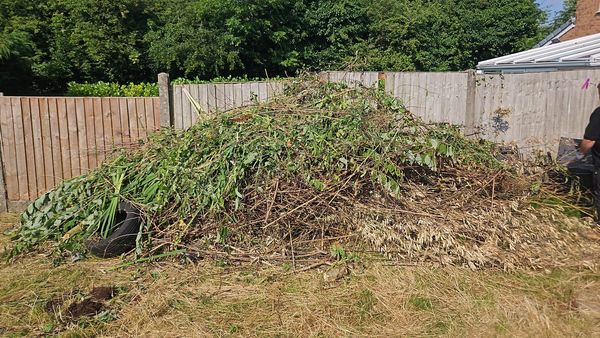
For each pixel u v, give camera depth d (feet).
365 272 14.05
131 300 12.85
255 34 46.75
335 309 12.30
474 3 69.15
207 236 15.34
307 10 50.85
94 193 17.03
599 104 23.89
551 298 12.66
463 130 23.22
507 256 14.19
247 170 15.60
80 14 48.29
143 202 16.16
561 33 56.13
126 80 51.49
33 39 47.01
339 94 18.13
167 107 21.34
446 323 11.66
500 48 68.08
